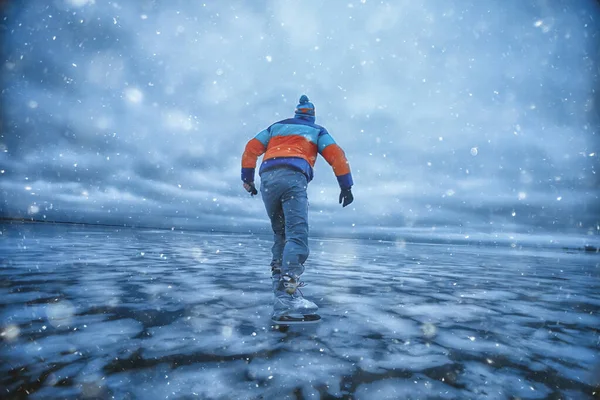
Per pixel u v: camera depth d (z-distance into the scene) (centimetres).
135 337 132
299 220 184
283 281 172
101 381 94
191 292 220
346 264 448
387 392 92
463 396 92
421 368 110
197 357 113
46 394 86
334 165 197
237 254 520
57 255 405
